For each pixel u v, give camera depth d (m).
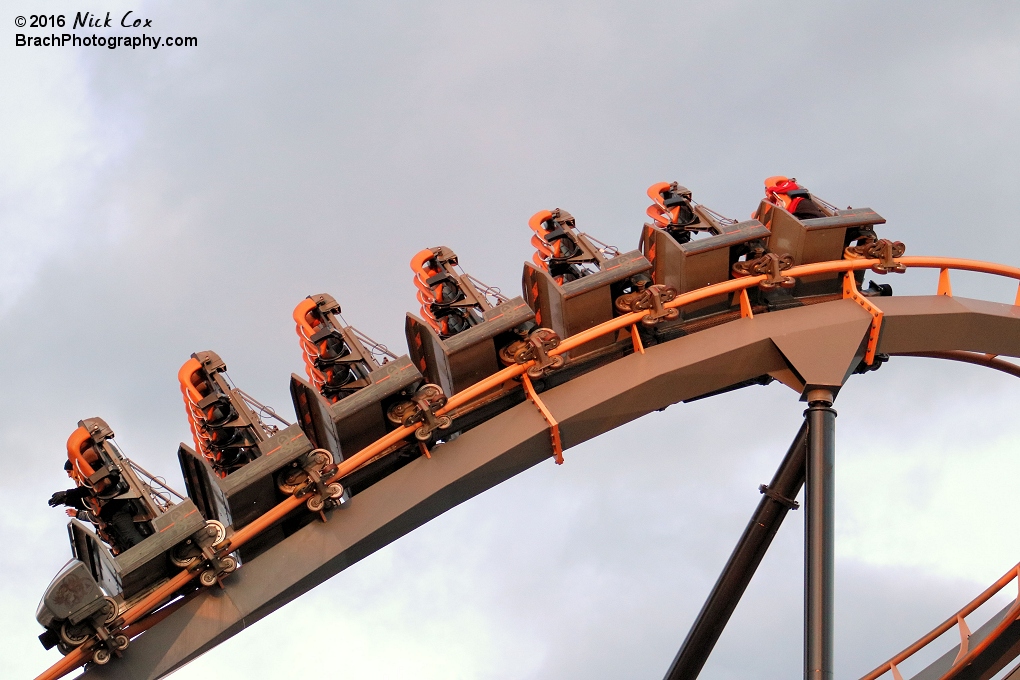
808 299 25.62
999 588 24.91
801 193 26.30
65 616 19.78
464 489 22.66
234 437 22.77
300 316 23.72
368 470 22.98
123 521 21.92
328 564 21.48
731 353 24.08
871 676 25.97
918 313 25.16
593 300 24.12
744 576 24.52
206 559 20.80
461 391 23.42
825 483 22.97
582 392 23.41
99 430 22.03
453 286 24.66
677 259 24.86
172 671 20.41
